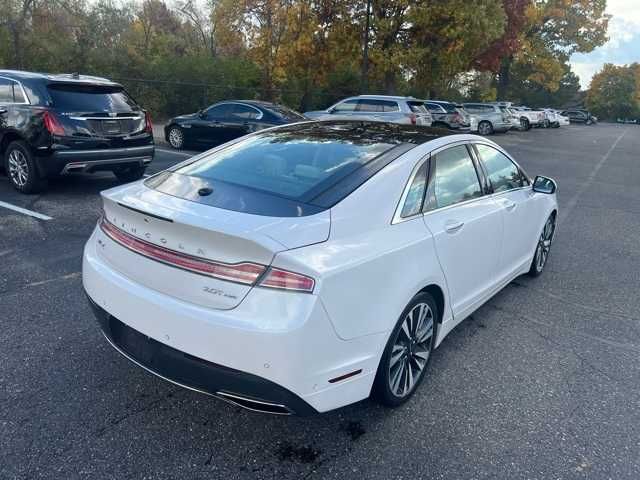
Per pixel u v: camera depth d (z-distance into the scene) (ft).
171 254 8.27
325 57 77.82
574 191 37.91
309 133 12.04
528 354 12.73
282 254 7.59
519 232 14.99
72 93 24.07
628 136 137.59
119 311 8.84
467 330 13.88
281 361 7.53
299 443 9.06
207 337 7.77
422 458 8.87
